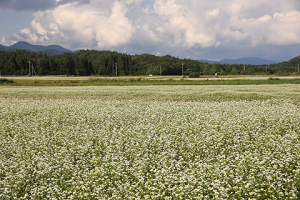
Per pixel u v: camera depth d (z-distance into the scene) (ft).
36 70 486.79
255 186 25.82
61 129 53.83
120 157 35.37
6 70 462.60
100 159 35.91
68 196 27.07
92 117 64.03
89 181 29.19
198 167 32.09
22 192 28.71
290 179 26.12
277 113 62.90
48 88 156.25
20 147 41.96
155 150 38.93
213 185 26.35
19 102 95.20
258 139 41.73
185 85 165.58
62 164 34.50
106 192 27.12
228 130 47.32
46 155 37.83
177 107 75.41
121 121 58.59
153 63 564.71
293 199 23.70
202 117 60.29
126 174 30.96
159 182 27.66
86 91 132.67
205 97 104.47
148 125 53.42
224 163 32.12
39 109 78.02
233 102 87.35
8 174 31.24
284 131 48.01
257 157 32.78
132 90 134.31
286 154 33.65
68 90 139.54
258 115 61.46
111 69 561.84
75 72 526.16
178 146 41.09
